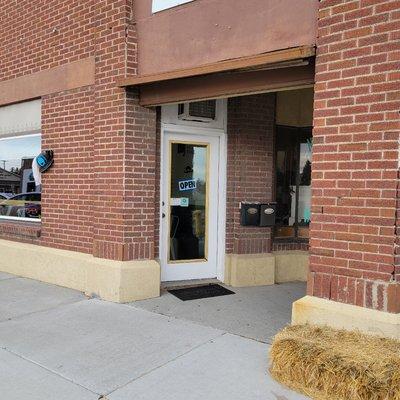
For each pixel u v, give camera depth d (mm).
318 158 4539
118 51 6309
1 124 8773
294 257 7613
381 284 4184
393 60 4090
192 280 7188
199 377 4094
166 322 5480
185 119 6867
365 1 4230
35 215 8094
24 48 8094
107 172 6465
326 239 4500
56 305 6188
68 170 7223
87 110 6902
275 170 7586
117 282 6223
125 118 6254
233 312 5875
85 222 6965
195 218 7250
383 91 4145
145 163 6445
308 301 4566
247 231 7211
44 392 3896
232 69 5082
